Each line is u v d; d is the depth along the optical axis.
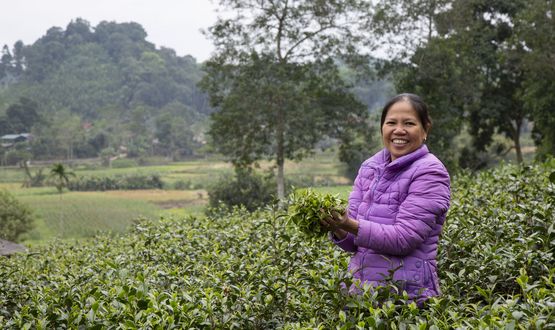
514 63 34.81
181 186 101.75
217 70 37.44
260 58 37.12
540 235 3.63
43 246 9.89
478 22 36.38
